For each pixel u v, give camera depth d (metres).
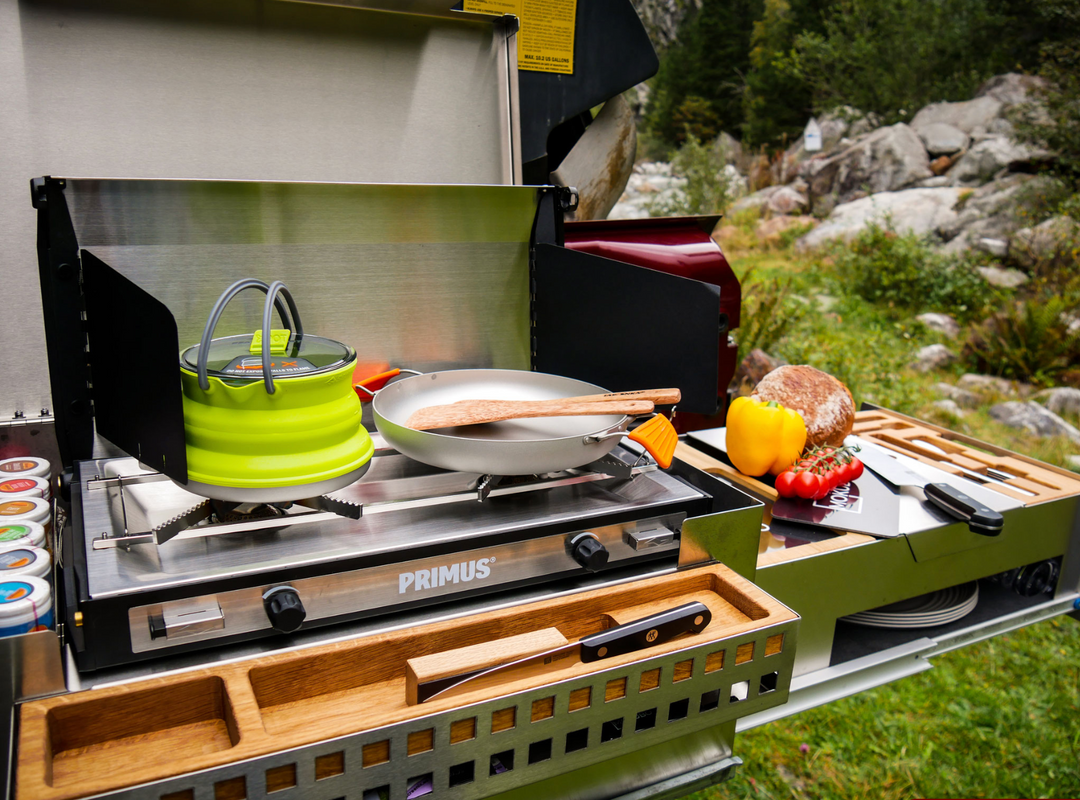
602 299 1.17
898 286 6.96
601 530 0.87
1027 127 8.02
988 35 9.75
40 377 1.07
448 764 0.66
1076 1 8.75
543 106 1.73
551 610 0.81
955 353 5.66
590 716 0.71
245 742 0.59
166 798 0.56
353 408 0.82
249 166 1.16
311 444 0.77
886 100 10.45
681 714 0.80
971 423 4.57
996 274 6.79
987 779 1.93
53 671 0.63
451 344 1.21
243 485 0.75
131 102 1.07
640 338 1.16
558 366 1.25
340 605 0.74
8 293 1.03
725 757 0.93
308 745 0.59
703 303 1.09
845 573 1.17
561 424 1.00
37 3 1.00
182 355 0.83
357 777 0.62
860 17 10.78
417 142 1.28
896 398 4.78
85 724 0.63
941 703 2.23
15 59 1.00
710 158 10.09
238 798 0.59
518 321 1.25
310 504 0.81
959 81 9.91
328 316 1.11
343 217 1.08
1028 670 2.39
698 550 0.91
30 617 0.65
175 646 0.68
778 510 1.29
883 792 1.90
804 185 10.02
